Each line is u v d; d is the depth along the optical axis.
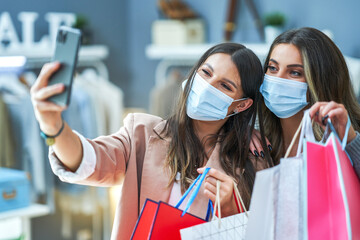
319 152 1.07
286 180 1.08
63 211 3.59
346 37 3.28
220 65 1.41
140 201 1.42
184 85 1.50
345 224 1.02
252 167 1.48
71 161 1.17
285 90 1.45
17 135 3.14
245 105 1.48
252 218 1.07
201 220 1.21
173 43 4.00
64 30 1.02
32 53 3.38
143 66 4.57
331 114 1.13
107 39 4.46
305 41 1.44
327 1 3.37
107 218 3.59
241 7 3.85
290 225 1.07
